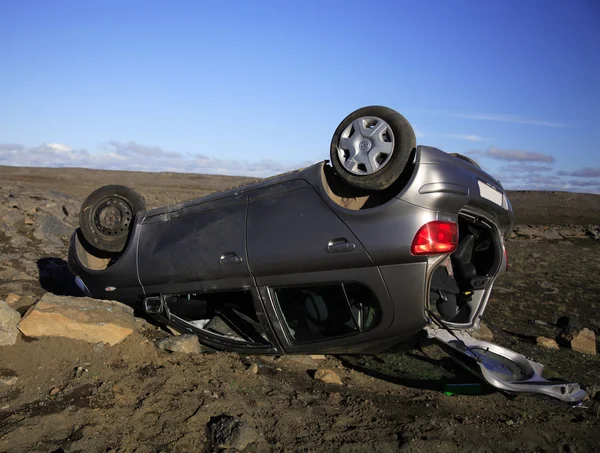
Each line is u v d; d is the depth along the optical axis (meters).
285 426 4.07
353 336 4.80
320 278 4.71
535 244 20.59
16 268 8.62
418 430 4.19
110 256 6.42
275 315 5.00
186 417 3.97
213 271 5.15
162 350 5.18
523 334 7.55
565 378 5.74
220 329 5.67
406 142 4.44
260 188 5.14
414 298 4.45
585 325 8.36
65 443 3.52
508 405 4.96
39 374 4.38
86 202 6.05
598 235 24.47
